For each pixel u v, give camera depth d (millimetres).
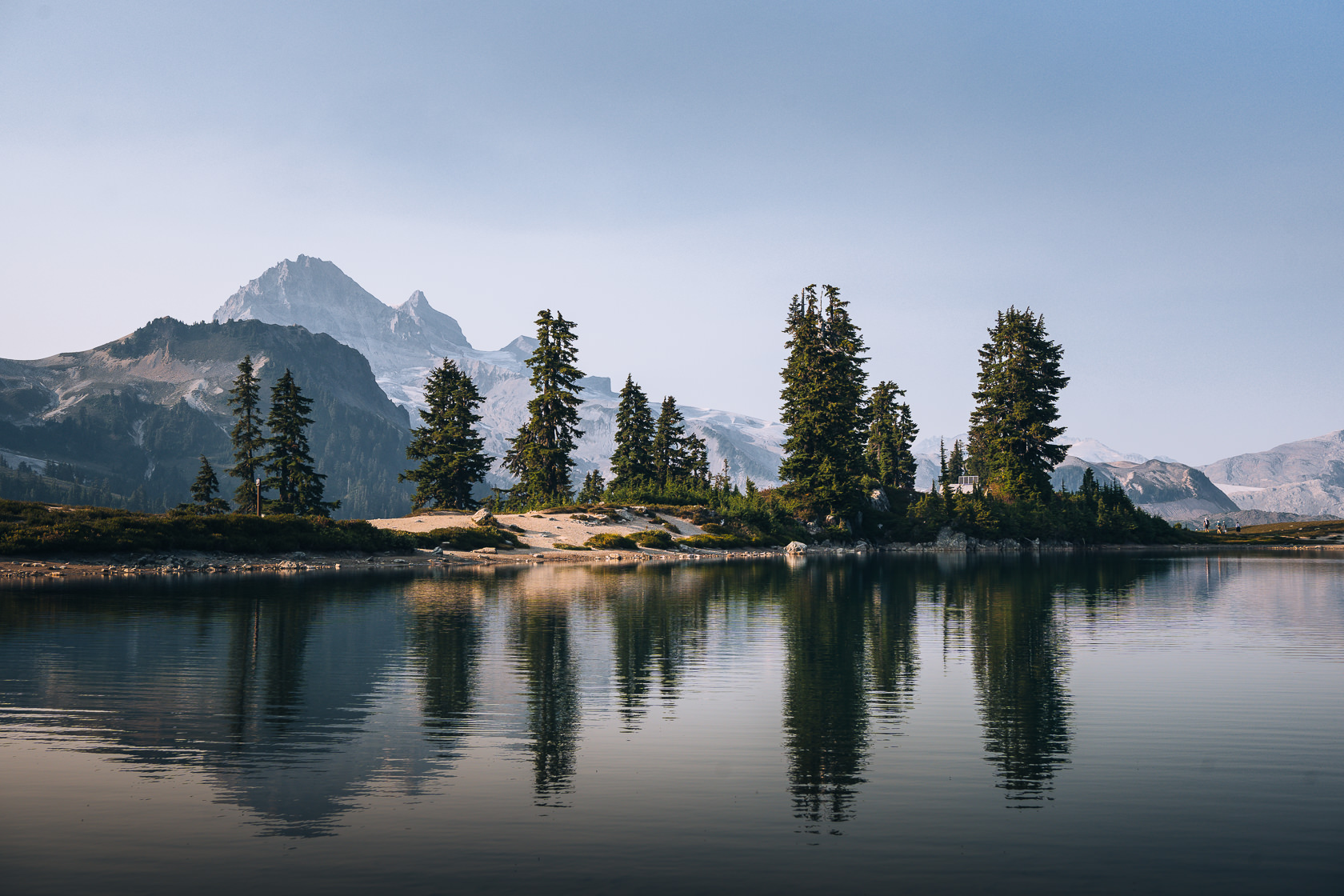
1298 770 13086
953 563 71750
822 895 8820
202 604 32500
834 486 100000
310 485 91375
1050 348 117000
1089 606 36062
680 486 112688
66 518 52344
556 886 8977
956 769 13102
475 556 65625
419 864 9523
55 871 9305
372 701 17188
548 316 101750
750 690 18531
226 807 11234
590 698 17641
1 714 15859
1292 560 85438
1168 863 9711
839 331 116812
